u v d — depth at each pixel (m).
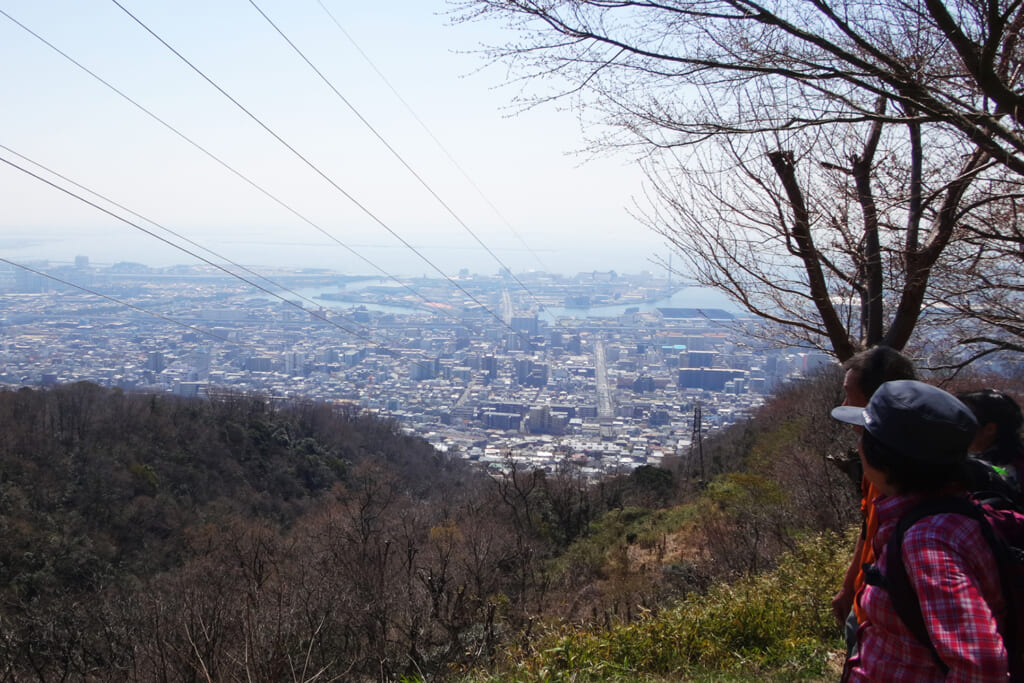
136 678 8.70
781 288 6.01
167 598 13.41
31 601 15.11
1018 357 7.49
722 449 33.84
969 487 1.83
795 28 4.28
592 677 4.98
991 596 1.69
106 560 19.39
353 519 19.12
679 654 5.41
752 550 11.28
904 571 1.71
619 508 25.91
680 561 15.27
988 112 4.70
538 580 15.65
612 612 9.03
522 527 22.45
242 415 34.97
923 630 1.68
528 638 5.93
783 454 20.09
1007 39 4.25
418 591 12.23
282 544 20.55
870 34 4.57
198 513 24.48
